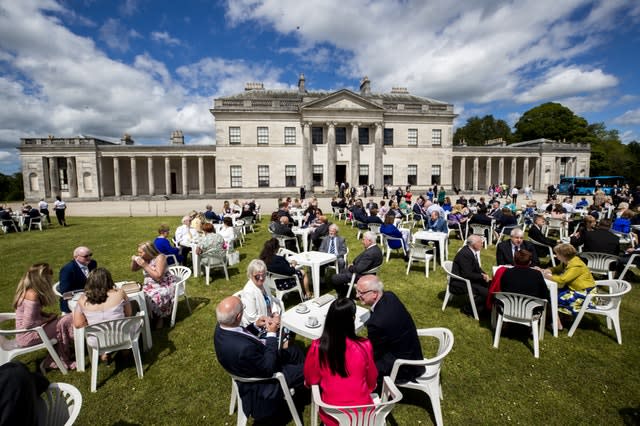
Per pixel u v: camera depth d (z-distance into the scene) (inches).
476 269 237.5
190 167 1836.9
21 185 2652.6
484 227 486.0
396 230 392.5
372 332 139.6
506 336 211.2
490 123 2979.8
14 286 328.8
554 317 210.2
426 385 137.9
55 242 541.3
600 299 219.3
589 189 1731.1
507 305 192.5
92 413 148.5
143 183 1812.3
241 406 131.0
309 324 157.0
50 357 179.9
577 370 175.2
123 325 167.0
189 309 255.0
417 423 140.8
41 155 1598.2
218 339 128.3
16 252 475.2
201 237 326.0
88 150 1604.3
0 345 163.8
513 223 463.2
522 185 2042.3
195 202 1370.6
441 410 147.7
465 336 211.8
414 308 257.3
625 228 396.2
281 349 154.5
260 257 255.8
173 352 198.4
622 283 207.8
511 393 158.2
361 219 534.3
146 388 165.5
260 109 1550.2
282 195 1579.7
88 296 169.2
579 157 1926.7
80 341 174.4
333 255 301.0
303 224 559.5
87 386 166.7
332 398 112.3
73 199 1568.7
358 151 1569.9
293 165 1588.3
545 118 2354.8
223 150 1549.0
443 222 418.6
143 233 620.4
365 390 113.5
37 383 101.3
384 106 1636.3
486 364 181.5
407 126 1635.1
